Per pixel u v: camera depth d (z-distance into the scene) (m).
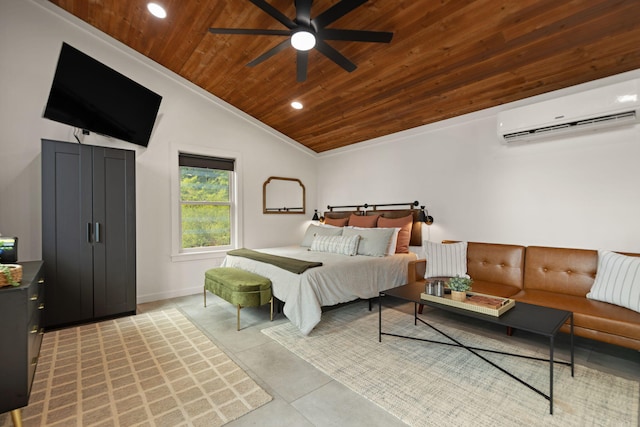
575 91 2.75
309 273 2.76
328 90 3.52
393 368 2.07
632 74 2.48
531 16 2.13
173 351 2.35
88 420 1.56
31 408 1.65
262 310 3.37
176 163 3.92
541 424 1.50
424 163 3.96
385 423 1.53
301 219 5.35
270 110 4.32
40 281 2.22
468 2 2.12
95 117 3.00
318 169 5.59
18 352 1.50
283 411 1.63
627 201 2.51
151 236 3.74
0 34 2.88
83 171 2.93
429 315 3.15
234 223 4.55
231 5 2.57
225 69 3.55
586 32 2.18
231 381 1.92
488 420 1.54
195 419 1.57
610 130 2.59
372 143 4.62
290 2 2.42
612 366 2.05
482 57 2.59
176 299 3.80
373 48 2.71
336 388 1.84
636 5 1.93
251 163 4.68
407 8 2.26
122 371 2.05
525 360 2.16
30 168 2.99
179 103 3.96
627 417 1.54
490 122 3.34
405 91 3.27
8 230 2.88
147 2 2.73
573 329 2.07
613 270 2.30
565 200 2.83
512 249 3.00
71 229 2.86
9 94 2.90
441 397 1.74
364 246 3.64
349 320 3.01
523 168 3.10
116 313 3.11
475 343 2.44
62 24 3.18
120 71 3.53
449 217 3.70
